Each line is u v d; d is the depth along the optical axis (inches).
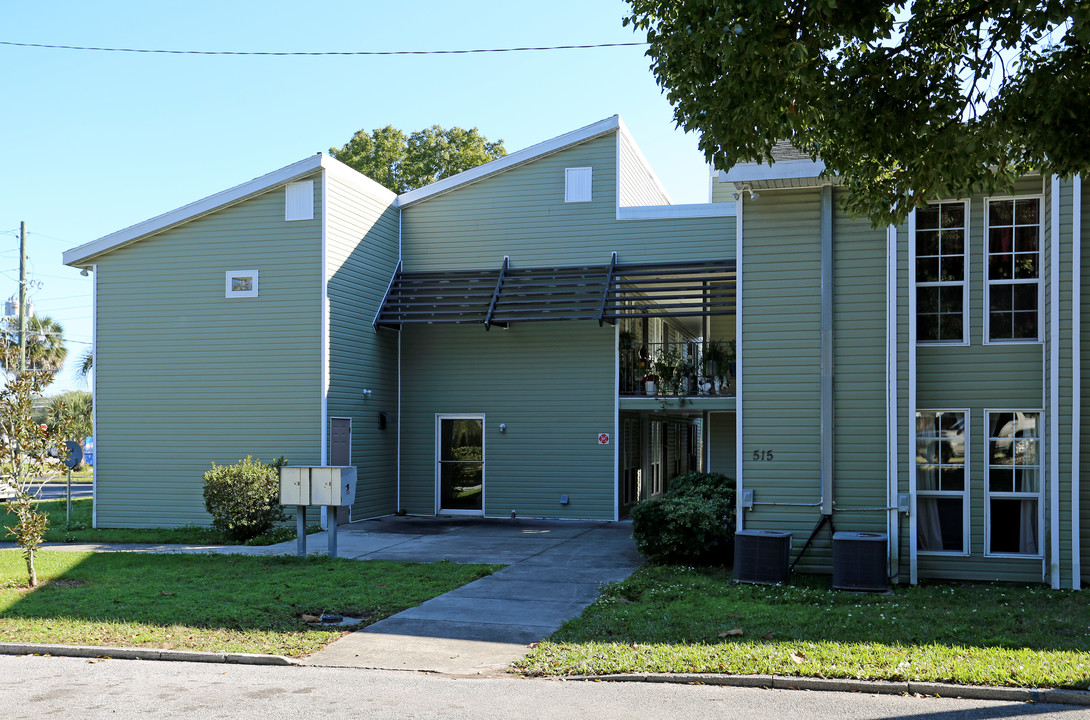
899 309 488.4
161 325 745.6
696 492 561.3
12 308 1521.9
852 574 450.6
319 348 708.0
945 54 356.8
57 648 343.0
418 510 815.1
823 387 502.6
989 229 489.1
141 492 740.0
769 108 333.7
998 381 484.4
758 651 320.8
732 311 721.6
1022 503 483.8
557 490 782.5
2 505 945.5
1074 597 431.2
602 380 776.9
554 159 802.8
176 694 286.4
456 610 405.4
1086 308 470.9
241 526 628.7
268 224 725.3
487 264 810.8
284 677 308.3
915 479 482.6
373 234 784.9
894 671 294.7
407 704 274.5
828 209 506.3
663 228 776.3
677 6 344.5
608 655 323.0
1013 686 282.5
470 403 808.9
